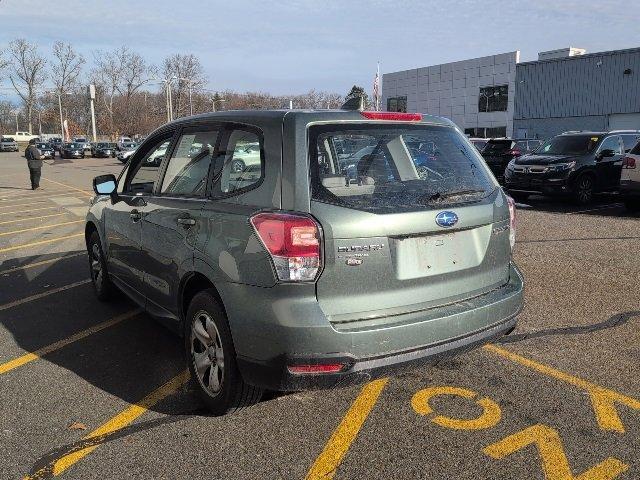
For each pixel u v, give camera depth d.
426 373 4.13
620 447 3.13
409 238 3.13
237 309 3.10
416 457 3.07
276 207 3.04
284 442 3.24
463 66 45.25
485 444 3.18
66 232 10.83
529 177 13.84
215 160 3.66
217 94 90.50
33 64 104.19
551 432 3.30
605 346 4.60
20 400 3.80
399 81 52.12
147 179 4.65
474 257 3.42
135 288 4.77
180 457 3.10
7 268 7.68
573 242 8.84
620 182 12.08
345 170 3.13
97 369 4.30
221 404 3.41
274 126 3.26
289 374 2.93
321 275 2.91
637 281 6.48
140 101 104.31
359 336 2.91
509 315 3.52
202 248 3.41
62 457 3.11
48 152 54.53
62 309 5.80
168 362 4.43
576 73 36.88
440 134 3.66
